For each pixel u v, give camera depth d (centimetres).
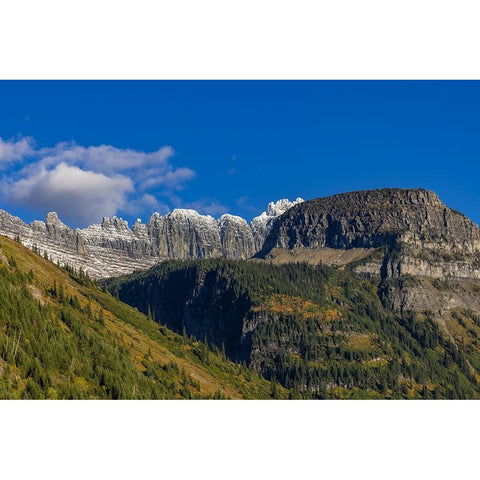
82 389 19050
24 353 18662
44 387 17912
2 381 17138
